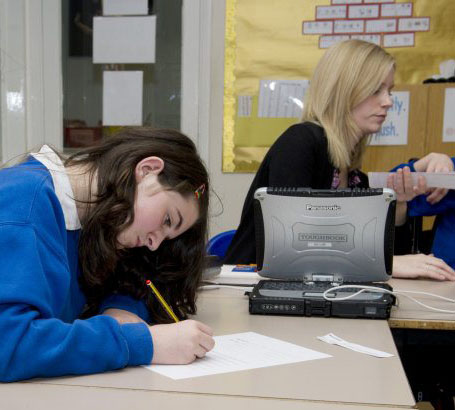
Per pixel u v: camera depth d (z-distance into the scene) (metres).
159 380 0.77
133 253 1.16
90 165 1.03
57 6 2.91
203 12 2.78
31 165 0.98
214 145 2.80
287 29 2.70
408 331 1.43
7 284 0.81
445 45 2.62
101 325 0.84
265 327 1.09
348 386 0.75
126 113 2.90
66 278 0.91
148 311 1.15
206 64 2.79
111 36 2.89
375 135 2.63
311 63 2.70
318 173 1.80
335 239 1.27
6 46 2.93
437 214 1.87
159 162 0.98
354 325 1.11
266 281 1.32
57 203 0.94
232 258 1.87
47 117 2.95
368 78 1.80
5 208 0.87
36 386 0.76
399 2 2.63
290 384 0.76
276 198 1.28
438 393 1.49
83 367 0.80
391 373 0.81
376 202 1.25
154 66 2.86
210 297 1.38
